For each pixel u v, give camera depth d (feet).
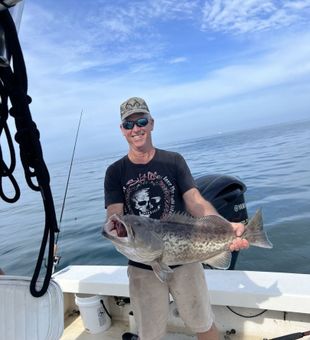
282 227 23.35
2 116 4.62
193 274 8.66
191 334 10.80
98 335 11.43
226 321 10.43
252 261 18.74
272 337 9.93
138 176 8.90
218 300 9.82
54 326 4.94
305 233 21.67
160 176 8.83
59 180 76.07
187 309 8.64
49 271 4.86
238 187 13.19
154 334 8.63
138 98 8.76
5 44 4.22
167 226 8.11
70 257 22.70
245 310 10.23
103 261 21.56
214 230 8.49
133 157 8.97
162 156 8.95
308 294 9.07
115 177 9.13
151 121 8.91
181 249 8.18
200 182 13.29
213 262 8.71
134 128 8.59
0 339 4.90
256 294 9.45
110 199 9.01
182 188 8.87
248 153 87.76
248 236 8.57
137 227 7.58
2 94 4.51
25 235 30.22
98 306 11.39
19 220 37.88
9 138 4.80
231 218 12.73
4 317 4.93
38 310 4.87
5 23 4.17
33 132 4.56
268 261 18.54
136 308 8.80
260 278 10.30
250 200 32.60
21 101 4.42
